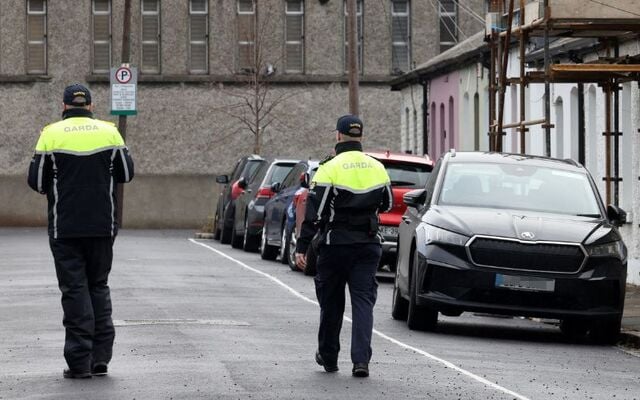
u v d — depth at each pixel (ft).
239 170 291.79
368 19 450.71
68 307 89.71
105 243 91.35
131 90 339.16
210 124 450.30
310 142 449.48
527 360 106.32
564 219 124.98
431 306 121.19
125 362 96.63
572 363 106.32
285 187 224.33
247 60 449.48
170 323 123.65
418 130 366.02
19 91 446.60
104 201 91.35
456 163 134.51
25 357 100.83
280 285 173.88
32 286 169.17
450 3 451.94
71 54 447.42
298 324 125.29
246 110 449.48
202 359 98.12
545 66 176.35
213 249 264.52
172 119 449.89
